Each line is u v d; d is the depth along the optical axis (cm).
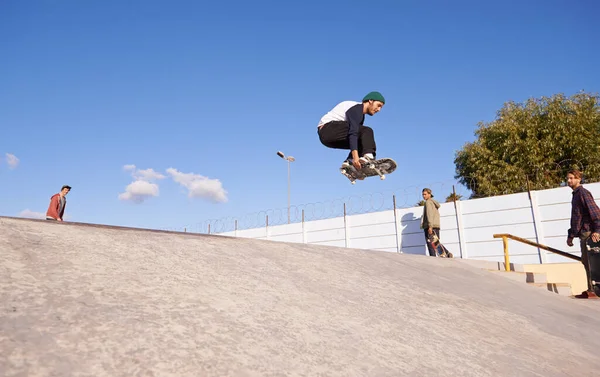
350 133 345
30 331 79
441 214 1011
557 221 848
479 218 952
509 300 292
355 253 319
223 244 219
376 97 361
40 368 69
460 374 122
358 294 190
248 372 87
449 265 412
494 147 1770
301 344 111
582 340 216
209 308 117
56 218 747
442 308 208
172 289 125
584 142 1556
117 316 96
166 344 89
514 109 1845
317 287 182
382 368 110
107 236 169
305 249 276
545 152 1631
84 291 105
